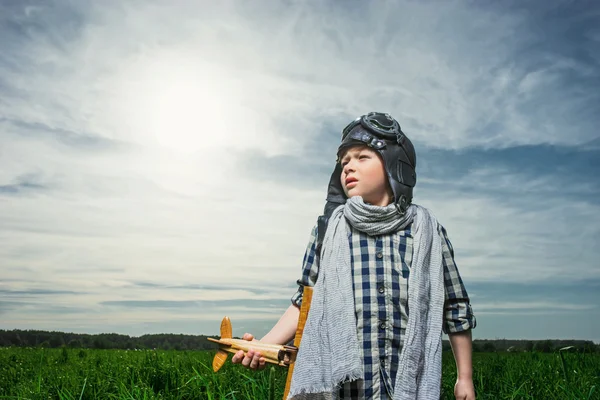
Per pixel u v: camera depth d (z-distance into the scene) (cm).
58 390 462
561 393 442
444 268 303
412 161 304
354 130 301
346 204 299
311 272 312
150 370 536
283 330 309
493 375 545
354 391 270
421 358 273
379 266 284
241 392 453
